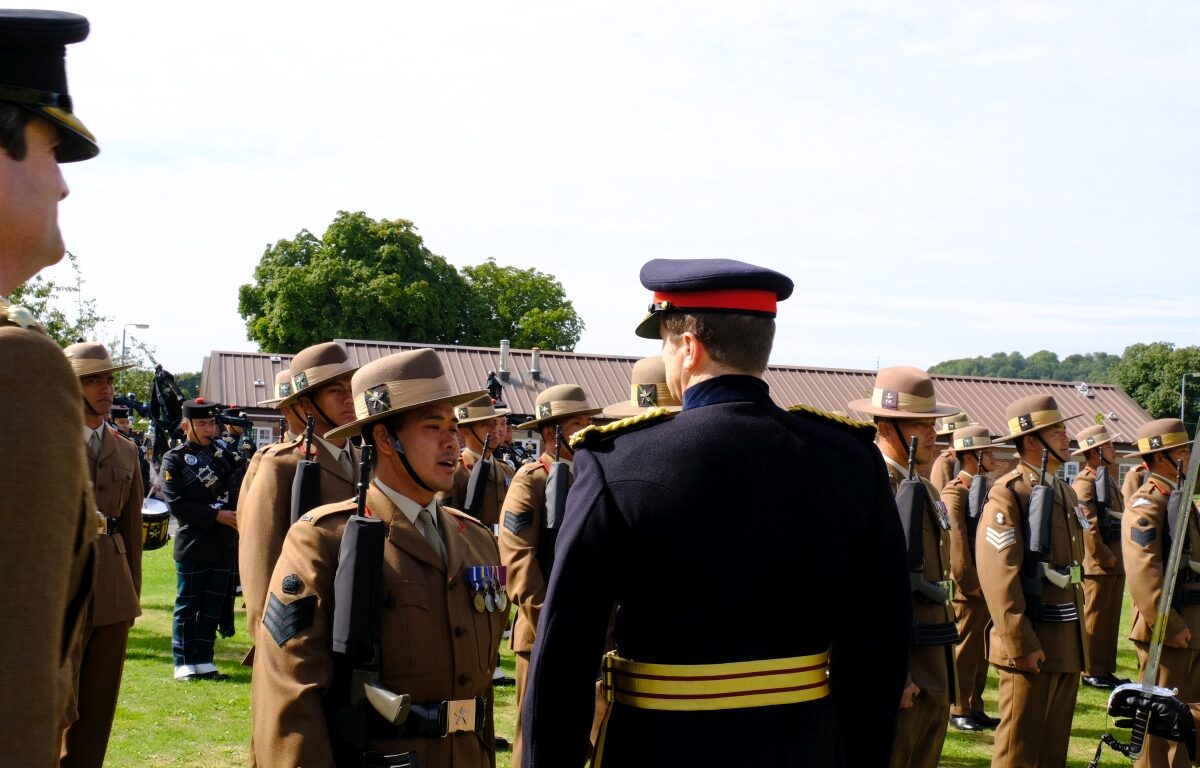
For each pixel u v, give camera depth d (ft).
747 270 8.73
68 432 4.95
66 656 5.90
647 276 9.16
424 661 10.57
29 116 5.64
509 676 30.12
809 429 8.76
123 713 24.70
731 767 7.98
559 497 19.94
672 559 8.08
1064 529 20.75
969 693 28.55
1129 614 46.83
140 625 35.99
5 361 4.77
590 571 8.10
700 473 8.12
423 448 11.29
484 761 10.95
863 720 8.80
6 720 4.47
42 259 5.82
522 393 101.86
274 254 135.64
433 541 11.33
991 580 20.22
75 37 5.84
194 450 29.50
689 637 8.16
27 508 4.67
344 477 17.48
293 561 10.37
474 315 144.15
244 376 98.37
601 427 8.66
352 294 129.08
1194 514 24.12
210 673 28.63
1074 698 20.95
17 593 4.60
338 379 17.83
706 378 8.79
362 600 10.00
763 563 8.14
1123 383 210.79
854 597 8.93
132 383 104.01
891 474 18.90
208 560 28.84
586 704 8.15
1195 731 12.79
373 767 9.99
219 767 21.08
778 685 8.25
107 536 19.77
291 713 9.70
